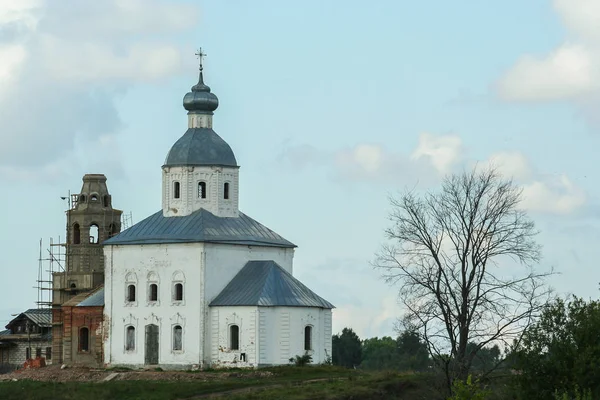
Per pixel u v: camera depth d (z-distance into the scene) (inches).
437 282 5374.0
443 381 5211.6
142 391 6072.8
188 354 6904.5
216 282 6943.9
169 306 6973.4
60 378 6830.7
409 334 5319.9
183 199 7209.6
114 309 7126.0
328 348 6968.5
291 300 6801.2
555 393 4200.3
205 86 7396.7
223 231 7071.9
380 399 5669.3
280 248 7249.0
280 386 5974.4
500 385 5137.8
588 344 4527.6
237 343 6811.0
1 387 6279.5
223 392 5989.2
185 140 7288.4
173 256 6993.1
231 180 7273.6
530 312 5206.7
